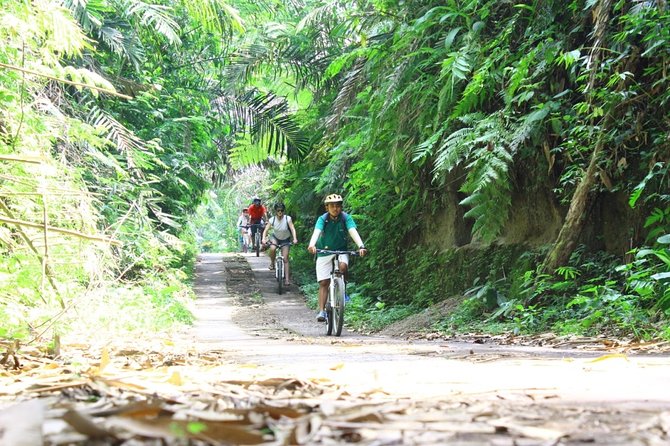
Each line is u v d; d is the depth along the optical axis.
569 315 9.19
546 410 1.96
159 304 12.87
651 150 9.28
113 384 2.57
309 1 20.59
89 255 6.66
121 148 14.35
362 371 3.89
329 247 11.32
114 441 1.19
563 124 10.70
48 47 8.28
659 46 8.95
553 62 10.42
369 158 14.45
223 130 21.69
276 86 23.09
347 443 1.36
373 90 14.72
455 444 1.37
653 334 7.21
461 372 3.78
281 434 1.40
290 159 20.50
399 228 16.20
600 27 9.01
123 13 16.59
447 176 13.86
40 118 8.55
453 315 11.27
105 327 7.76
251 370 3.95
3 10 7.44
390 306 16.05
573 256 10.52
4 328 5.51
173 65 20.72
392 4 13.60
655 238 9.37
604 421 1.74
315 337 10.79
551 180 11.43
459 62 10.59
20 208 6.61
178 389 2.61
